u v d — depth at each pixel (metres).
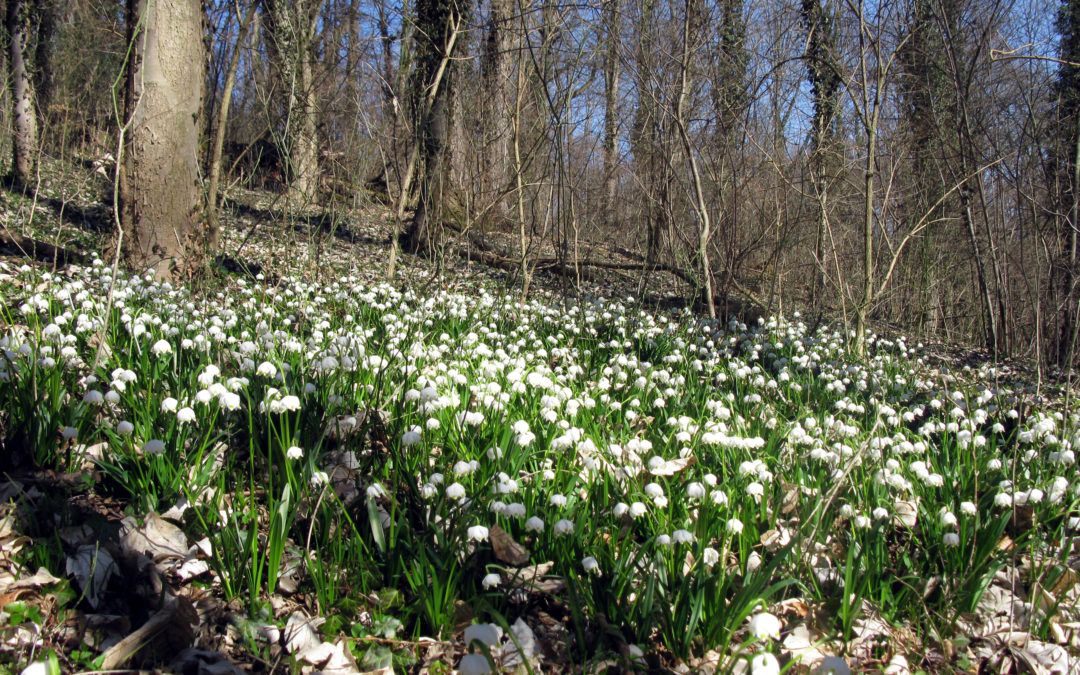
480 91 10.48
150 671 2.38
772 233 11.35
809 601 3.06
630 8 9.61
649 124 10.55
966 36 9.65
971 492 3.78
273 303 6.80
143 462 3.39
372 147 9.67
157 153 8.01
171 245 8.22
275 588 2.93
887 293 12.29
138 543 3.00
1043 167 10.41
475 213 11.17
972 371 9.33
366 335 6.00
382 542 2.97
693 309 10.78
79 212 12.55
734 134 10.16
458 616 2.74
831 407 6.21
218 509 3.00
